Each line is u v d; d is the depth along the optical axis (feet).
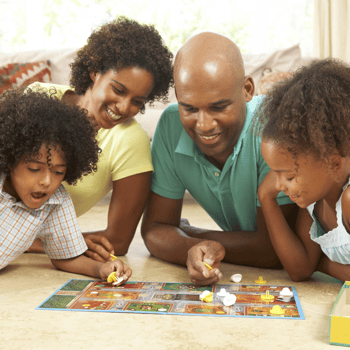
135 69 4.43
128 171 4.87
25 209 4.08
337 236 3.71
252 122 3.84
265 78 10.50
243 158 4.39
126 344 2.72
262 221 4.55
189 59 3.83
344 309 3.27
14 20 12.67
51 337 2.81
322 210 3.99
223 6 12.75
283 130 3.15
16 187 3.86
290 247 4.00
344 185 3.54
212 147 4.15
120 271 3.92
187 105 3.89
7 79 9.89
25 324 3.02
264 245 4.55
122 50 4.40
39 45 12.71
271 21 12.87
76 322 3.06
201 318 3.14
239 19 12.82
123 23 4.68
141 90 4.53
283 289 3.67
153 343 2.73
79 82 4.91
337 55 12.74
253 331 2.92
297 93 3.15
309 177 3.27
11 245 4.12
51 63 10.50
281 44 12.89
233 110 3.92
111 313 3.23
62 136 3.80
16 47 12.73
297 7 12.82
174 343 2.73
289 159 3.22
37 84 4.92
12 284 3.95
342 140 3.12
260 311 3.28
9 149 3.75
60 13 12.60
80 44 12.60
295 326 3.01
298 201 3.46
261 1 12.80
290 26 12.83
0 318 3.12
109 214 5.05
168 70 4.74
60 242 4.28
